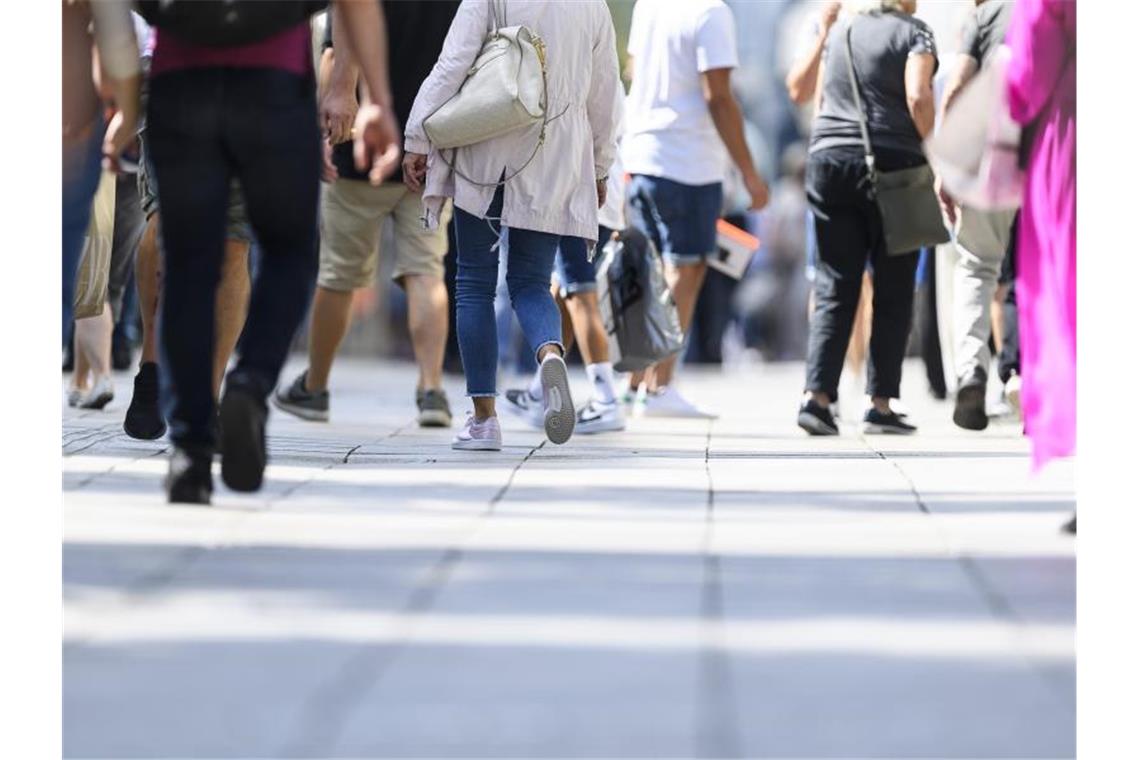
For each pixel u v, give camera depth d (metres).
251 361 17.69
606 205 29.61
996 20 27.78
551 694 10.69
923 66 27.97
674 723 10.05
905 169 28.09
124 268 31.00
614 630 12.45
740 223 63.09
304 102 17.52
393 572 14.62
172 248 17.45
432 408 29.41
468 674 11.19
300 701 10.53
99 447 23.70
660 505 18.92
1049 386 17.27
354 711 10.30
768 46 78.44
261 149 17.31
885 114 28.17
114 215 28.12
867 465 23.58
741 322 64.62
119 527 16.61
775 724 10.04
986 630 12.51
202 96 17.16
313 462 22.80
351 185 29.02
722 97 31.27
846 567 15.02
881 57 28.12
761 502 19.25
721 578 14.46
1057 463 23.94
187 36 16.95
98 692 10.77
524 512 18.20
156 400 25.14
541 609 13.16
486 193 24.23
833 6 29.47
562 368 24.61
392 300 65.88
